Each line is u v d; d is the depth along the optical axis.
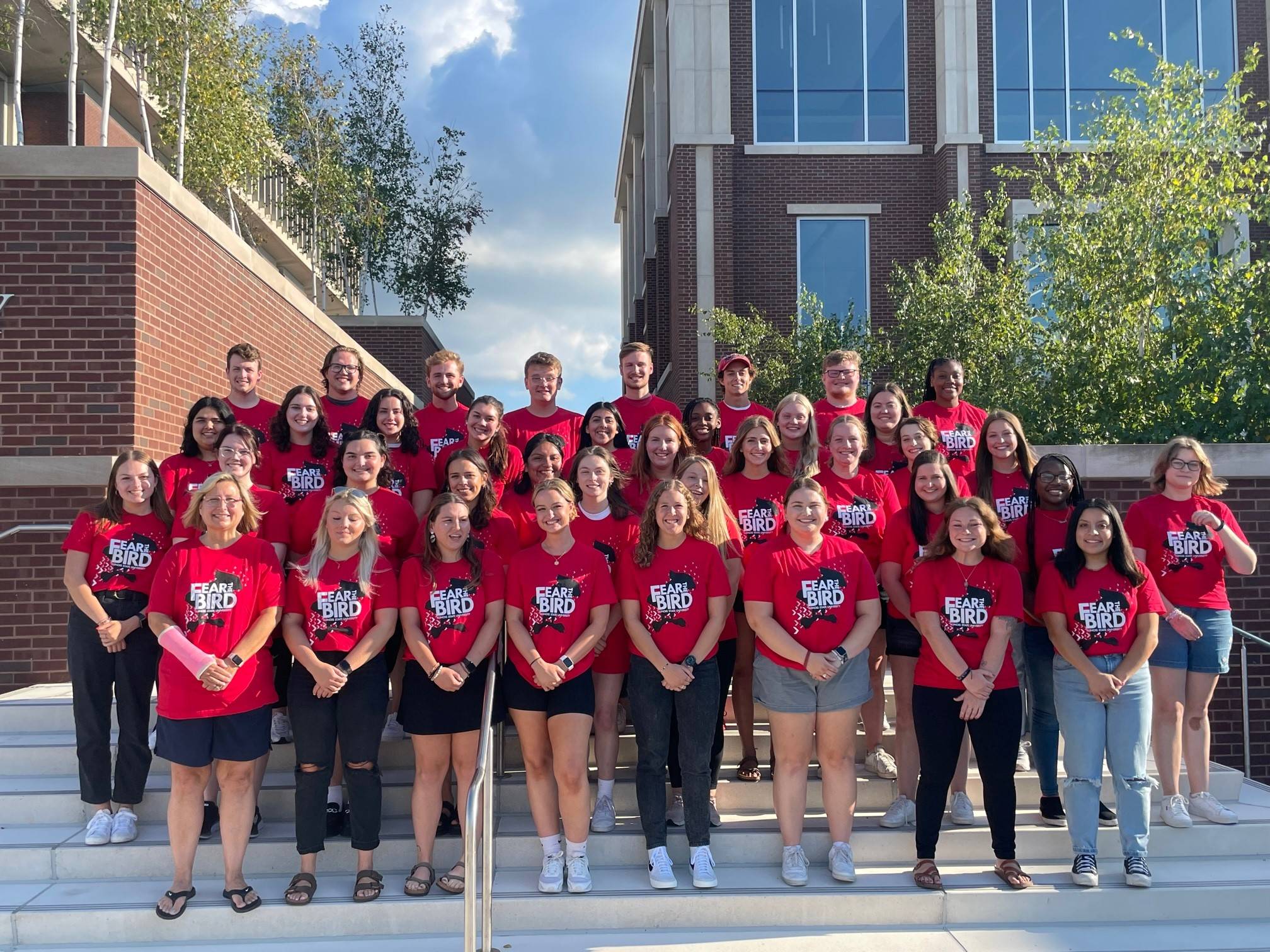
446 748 4.99
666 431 5.77
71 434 7.47
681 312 17.36
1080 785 5.14
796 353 15.02
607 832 5.42
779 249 17.78
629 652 5.30
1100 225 10.56
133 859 5.21
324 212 21.95
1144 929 4.91
